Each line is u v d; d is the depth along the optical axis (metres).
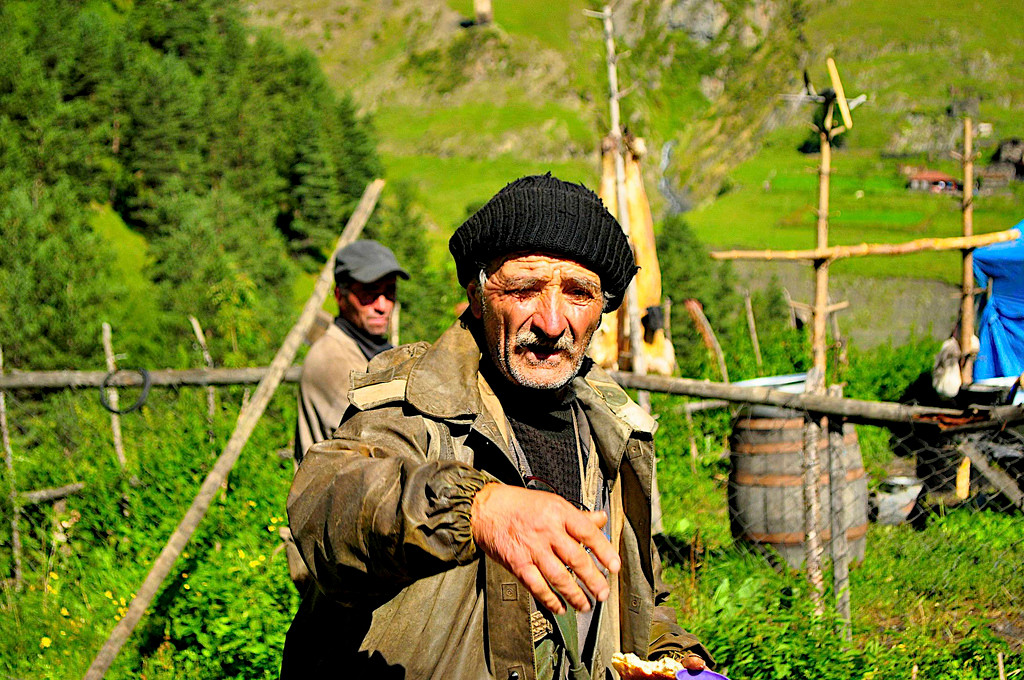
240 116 53.97
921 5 149.12
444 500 1.07
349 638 1.41
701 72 146.00
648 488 1.73
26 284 21.56
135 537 4.85
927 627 3.93
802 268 56.94
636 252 6.96
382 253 3.98
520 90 133.50
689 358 9.80
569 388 1.67
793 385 4.55
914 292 54.06
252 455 5.68
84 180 42.06
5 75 41.22
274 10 155.75
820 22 149.62
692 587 4.01
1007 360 5.75
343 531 1.15
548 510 1.02
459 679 1.40
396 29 151.75
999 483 4.64
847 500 4.34
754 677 3.41
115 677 3.66
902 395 8.52
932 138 106.00
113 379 5.48
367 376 1.50
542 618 1.49
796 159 118.81
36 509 5.40
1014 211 86.69
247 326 12.26
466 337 1.54
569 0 156.00
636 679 1.63
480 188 109.06
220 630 3.68
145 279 34.84
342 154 58.25
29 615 4.17
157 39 63.19
